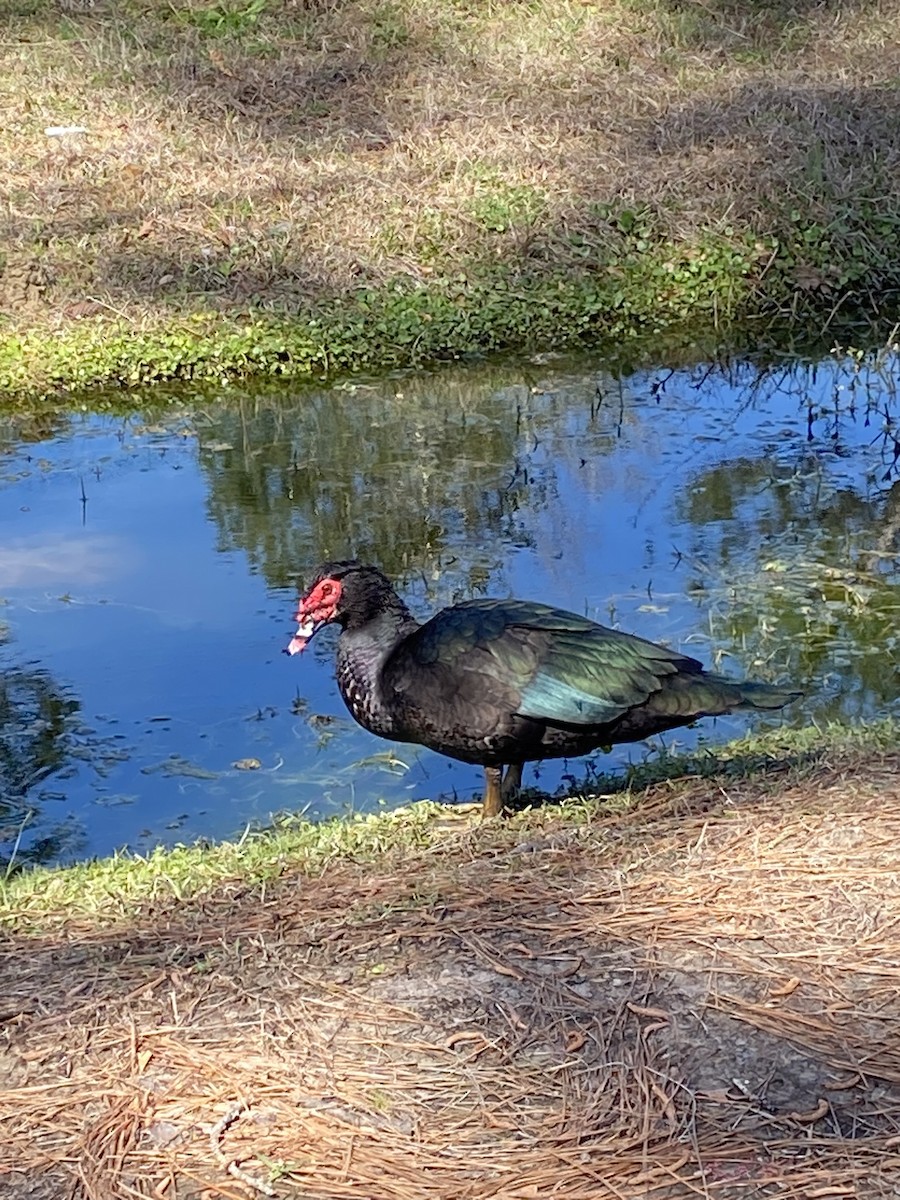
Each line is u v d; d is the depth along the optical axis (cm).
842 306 652
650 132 749
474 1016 244
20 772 352
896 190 700
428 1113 230
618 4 888
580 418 541
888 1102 228
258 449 516
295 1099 233
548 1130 227
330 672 390
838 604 411
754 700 304
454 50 828
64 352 575
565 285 643
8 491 486
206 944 265
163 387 575
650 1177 220
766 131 741
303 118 765
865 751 314
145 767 354
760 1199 217
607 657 301
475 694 300
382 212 675
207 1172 224
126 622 411
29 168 697
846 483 483
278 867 296
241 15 849
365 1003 247
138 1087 236
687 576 428
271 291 623
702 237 670
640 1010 242
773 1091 230
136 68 788
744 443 514
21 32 832
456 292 633
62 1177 225
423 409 552
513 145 730
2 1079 239
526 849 288
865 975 246
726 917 259
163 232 651
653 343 623
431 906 268
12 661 393
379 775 351
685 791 306
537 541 450
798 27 878
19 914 284
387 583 317
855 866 269
